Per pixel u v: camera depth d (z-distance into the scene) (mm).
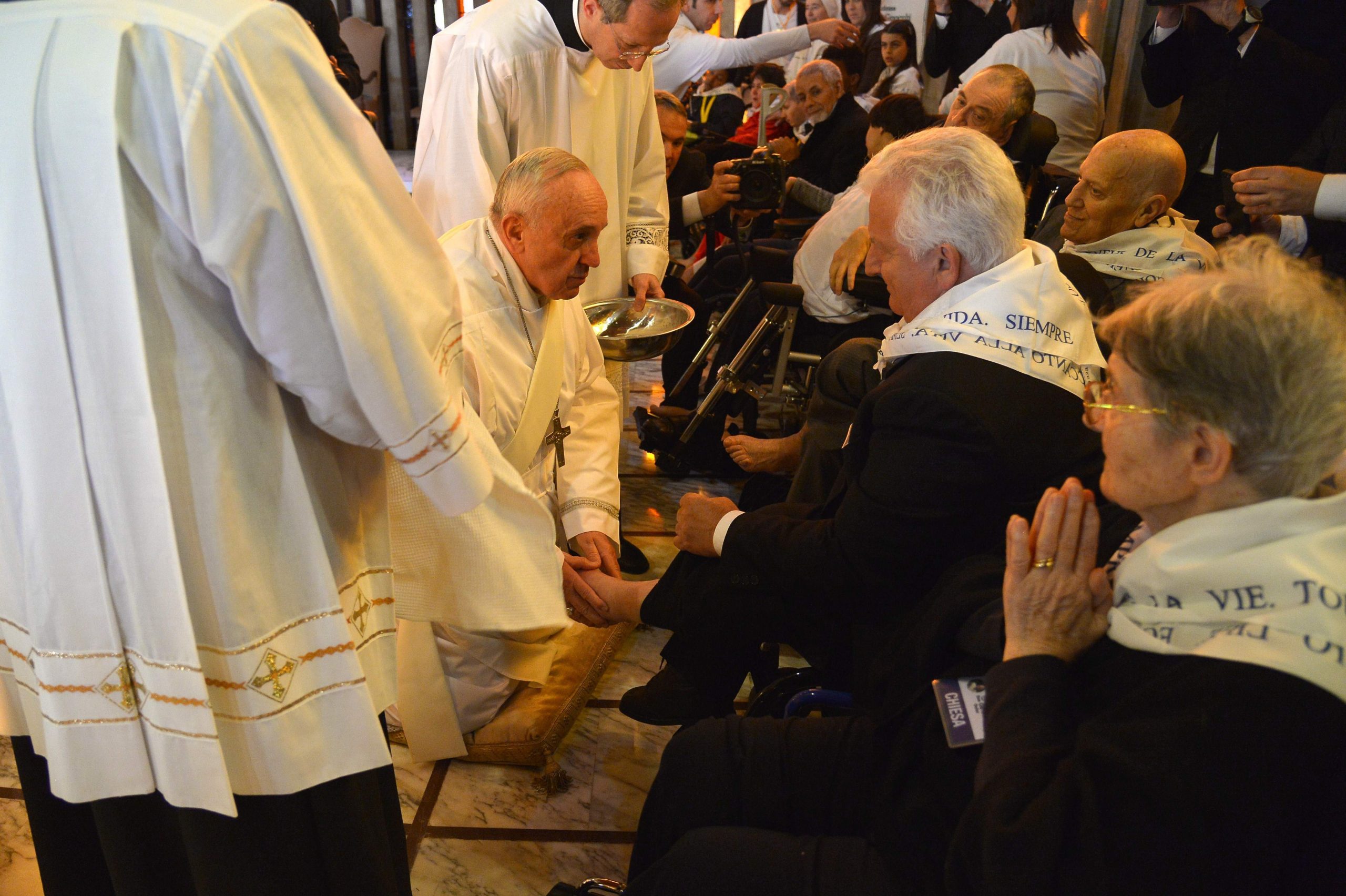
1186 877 915
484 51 2531
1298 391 965
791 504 1888
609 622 2086
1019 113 2896
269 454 1154
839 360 2166
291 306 1062
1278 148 3047
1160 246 2275
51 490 1099
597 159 2766
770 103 5133
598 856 1920
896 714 1359
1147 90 3348
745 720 1560
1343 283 1042
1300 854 932
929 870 1220
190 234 1026
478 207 2598
